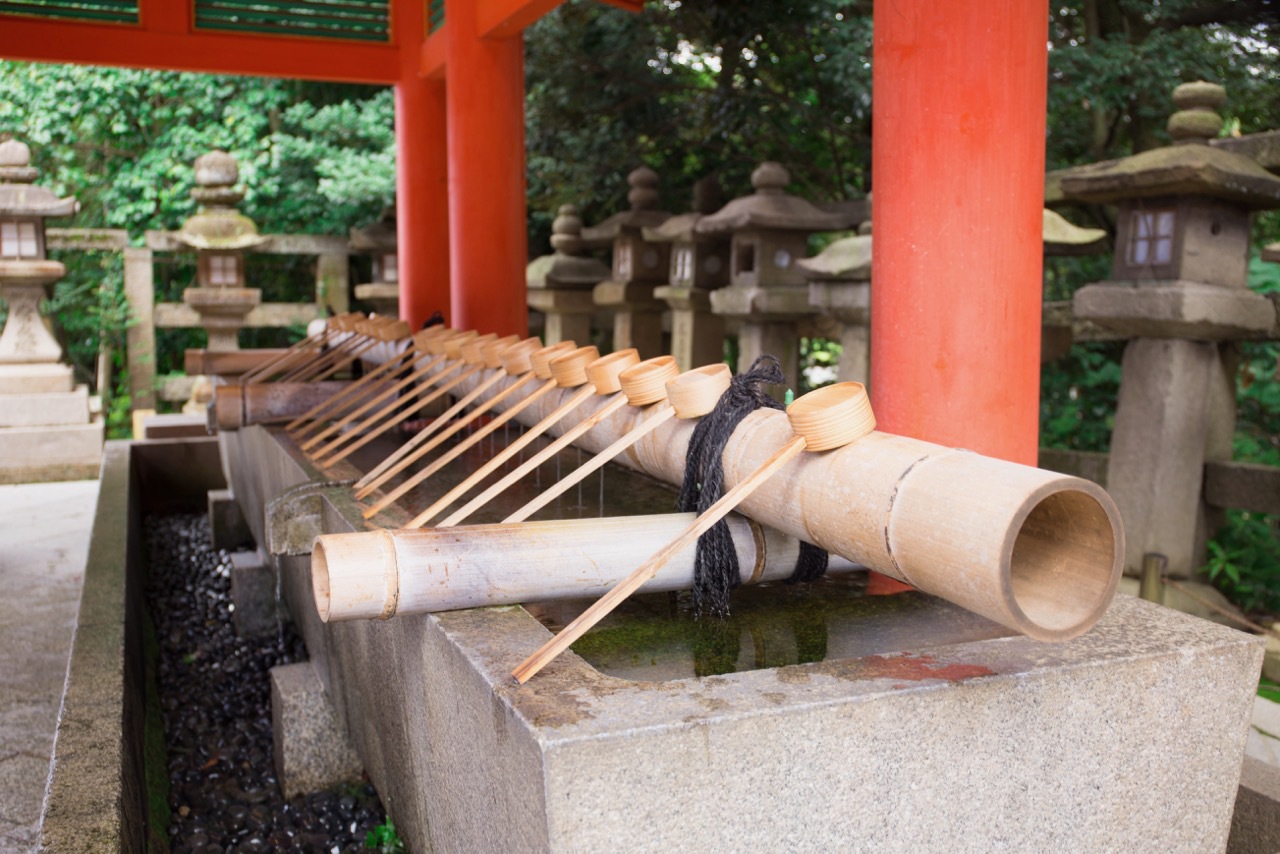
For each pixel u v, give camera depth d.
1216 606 5.05
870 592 2.77
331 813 3.77
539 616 2.59
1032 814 1.99
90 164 14.81
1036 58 2.68
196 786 4.17
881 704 1.83
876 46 2.77
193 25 7.89
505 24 6.40
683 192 12.00
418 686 2.48
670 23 10.73
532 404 3.84
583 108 11.28
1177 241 5.27
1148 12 8.35
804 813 1.80
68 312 13.86
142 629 5.58
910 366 2.72
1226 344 5.84
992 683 1.91
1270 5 7.78
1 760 3.70
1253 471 5.57
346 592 2.17
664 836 1.71
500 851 1.92
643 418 2.82
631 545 2.37
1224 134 9.55
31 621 5.39
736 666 2.26
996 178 2.64
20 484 9.70
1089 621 1.72
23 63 13.25
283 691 3.93
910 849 1.90
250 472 6.52
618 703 1.79
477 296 6.90
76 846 2.31
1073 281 9.73
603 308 10.13
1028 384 2.74
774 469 2.06
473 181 6.85
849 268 6.21
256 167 13.70
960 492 1.78
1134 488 5.59
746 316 7.48
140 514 8.57
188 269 15.02
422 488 3.99
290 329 15.50
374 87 14.81
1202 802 2.17
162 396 12.46
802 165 11.73
